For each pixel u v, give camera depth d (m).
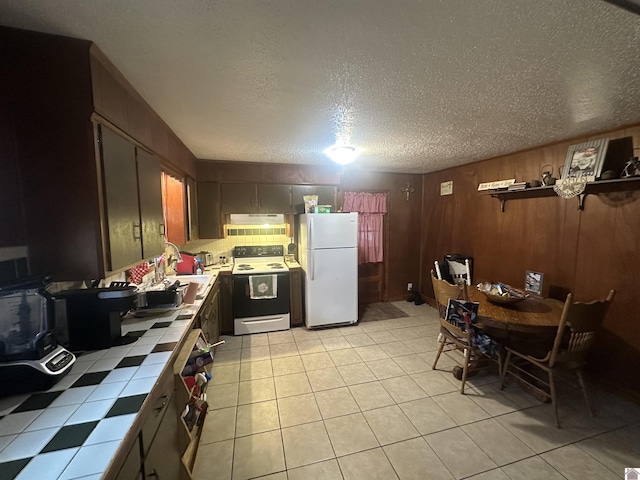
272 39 1.11
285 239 4.05
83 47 1.13
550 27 1.03
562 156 2.61
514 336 2.56
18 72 1.09
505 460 1.65
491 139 2.56
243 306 3.34
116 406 0.93
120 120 1.40
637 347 2.12
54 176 1.16
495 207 3.32
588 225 2.41
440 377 2.50
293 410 2.08
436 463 1.63
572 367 1.97
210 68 1.34
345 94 1.62
